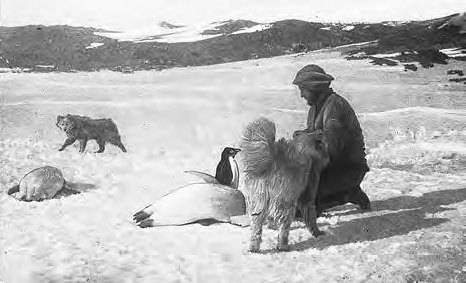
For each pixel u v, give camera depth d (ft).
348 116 23.66
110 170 36.24
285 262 18.78
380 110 58.18
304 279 17.19
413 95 64.08
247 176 19.58
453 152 41.32
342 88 68.95
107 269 18.29
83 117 43.42
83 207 26.53
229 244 20.67
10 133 48.26
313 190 20.93
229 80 76.18
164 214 23.45
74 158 40.45
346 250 19.83
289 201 19.48
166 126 51.75
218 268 18.22
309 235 21.65
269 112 56.44
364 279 17.10
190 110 57.31
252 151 19.12
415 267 17.95
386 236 21.31
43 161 38.70
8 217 24.76
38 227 23.13
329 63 87.20
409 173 34.17
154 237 21.62
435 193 28.43
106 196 28.89
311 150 19.83
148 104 60.70
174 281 17.22
